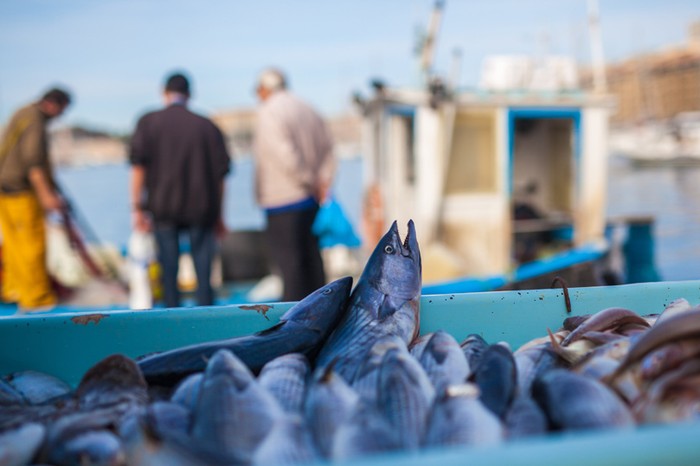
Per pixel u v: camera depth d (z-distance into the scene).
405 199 10.88
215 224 7.25
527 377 2.12
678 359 1.83
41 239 8.27
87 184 102.88
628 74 126.00
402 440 1.67
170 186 6.99
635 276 12.58
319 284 7.53
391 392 1.83
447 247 10.56
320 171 7.45
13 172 8.02
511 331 2.71
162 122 6.97
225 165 7.17
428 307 2.68
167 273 7.18
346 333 2.41
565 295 2.74
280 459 1.58
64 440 1.77
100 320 2.57
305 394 1.96
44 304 8.29
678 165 62.97
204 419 1.75
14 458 1.72
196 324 2.61
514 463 1.21
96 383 2.10
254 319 2.63
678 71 123.50
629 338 2.18
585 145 11.16
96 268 9.34
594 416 1.67
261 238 10.84
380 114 10.58
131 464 1.65
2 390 2.24
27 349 2.54
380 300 2.49
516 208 11.38
